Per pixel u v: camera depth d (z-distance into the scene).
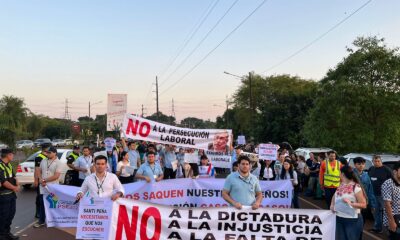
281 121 38.62
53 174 10.19
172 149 15.66
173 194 9.62
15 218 11.36
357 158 9.77
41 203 10.16
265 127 40.28
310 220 6.49
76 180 12.84
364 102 21.53
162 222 6.50
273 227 6.48
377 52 21.70
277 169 12.80
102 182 7.04
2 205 8.70
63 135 98.56
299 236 6.49
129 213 6.50
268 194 9.94
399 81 21.33
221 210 6.49
